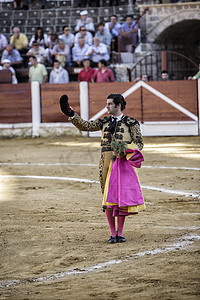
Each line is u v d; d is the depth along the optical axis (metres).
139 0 34.91
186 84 26.39
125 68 30.84
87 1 36.03
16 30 32.25
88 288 5.67
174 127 26.47
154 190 12.35
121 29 31.50
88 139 25.72
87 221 9.36
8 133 28.11
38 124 27.89
